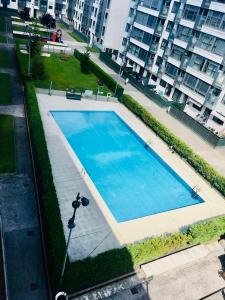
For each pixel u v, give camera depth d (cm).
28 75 3997
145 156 3123
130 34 5753
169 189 2681
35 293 1440
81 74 5134
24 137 2731
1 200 1941
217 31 3722
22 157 2438
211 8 3775
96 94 4225
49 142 2780
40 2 9356
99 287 1536
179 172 2880
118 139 3341
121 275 1614
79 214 2017
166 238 1803
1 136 2642
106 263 1510
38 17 9338
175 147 3216
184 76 4394
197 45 4072
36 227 1805
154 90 5009
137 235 1989
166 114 4253
